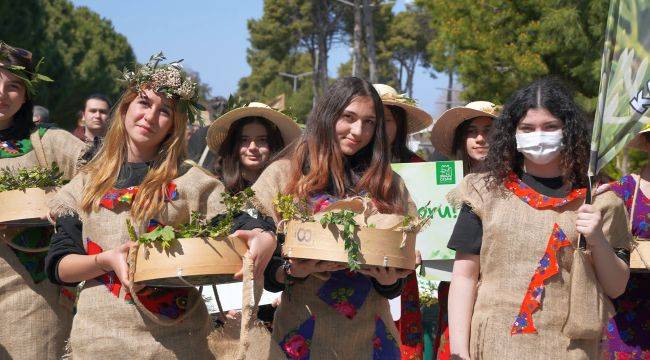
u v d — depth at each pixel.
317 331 4.37
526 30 21.59
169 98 4.18
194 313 4.13
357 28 34.81
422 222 4.18
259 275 3.94
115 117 4.25
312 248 4.05
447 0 22.72
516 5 21.78
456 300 4.19
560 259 4.03
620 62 3.98
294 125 6.48
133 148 4.25
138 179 4.20
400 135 6.67
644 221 5.49
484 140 6.59
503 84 22.12
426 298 6.83
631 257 5.17
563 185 4.15
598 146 4.00
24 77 5.42
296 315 4.42
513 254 4.06
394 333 4.51
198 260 3.76
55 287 5.42
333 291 4.39
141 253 3.81
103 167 4.18
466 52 22.05
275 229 4.34
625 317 5.56
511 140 4.19
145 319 4.00
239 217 4.08
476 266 4.21
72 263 4.03
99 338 3.99
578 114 4.11
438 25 23.91
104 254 3.92
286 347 4.39
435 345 6.14
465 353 4.10
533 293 4.01
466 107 6.54
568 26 20.45
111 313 4.01
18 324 5.29
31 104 5.64
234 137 6.52
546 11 21.14
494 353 4.03
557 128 4.07
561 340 3.99
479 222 4.20
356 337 4.38
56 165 5.18
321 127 4.49
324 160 4.45
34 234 5.35
